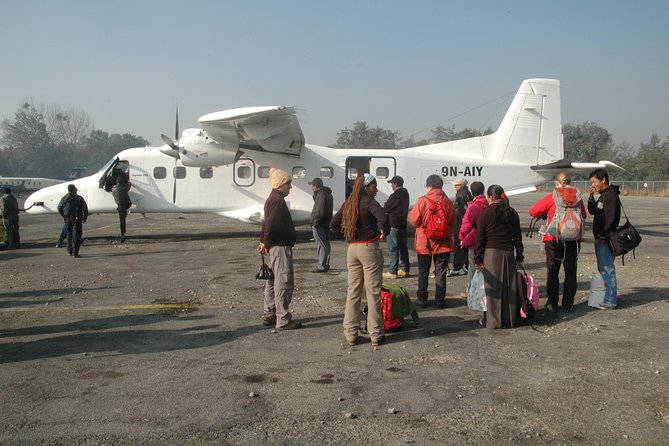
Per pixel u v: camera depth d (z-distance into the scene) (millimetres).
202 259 11117
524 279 5980
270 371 4645
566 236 6219
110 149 108625
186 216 24172
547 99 15422
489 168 15125
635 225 18078
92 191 14242
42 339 5609
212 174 14398
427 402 3971
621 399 3982
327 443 3354
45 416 3754
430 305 7082
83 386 4309
